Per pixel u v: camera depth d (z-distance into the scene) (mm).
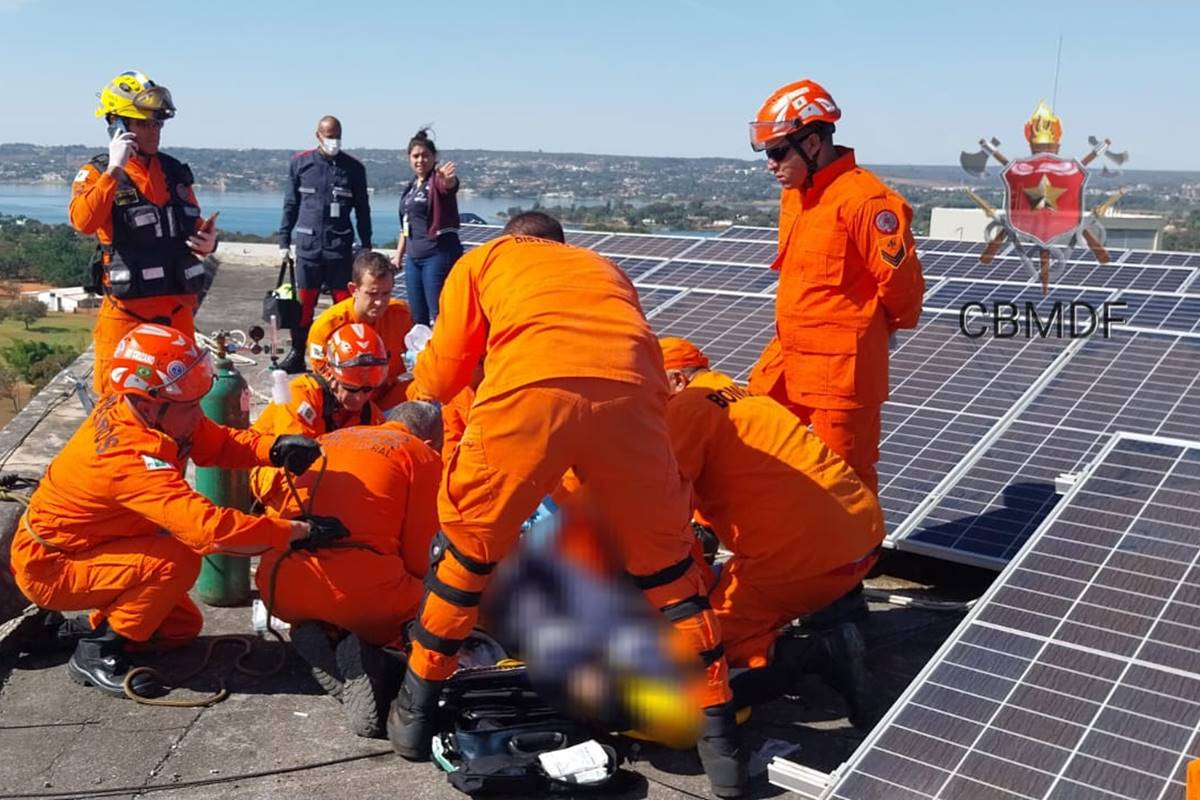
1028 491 5562
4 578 4883
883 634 5074
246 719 4238
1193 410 6066
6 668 4609
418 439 4566
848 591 4613
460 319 3869
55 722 4195
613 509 3668
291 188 9445
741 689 4133
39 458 7539
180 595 4395
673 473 3688
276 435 4559
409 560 4480
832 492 4238
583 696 3908
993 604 3988
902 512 5527
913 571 5828
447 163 9133
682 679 3768
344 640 4137
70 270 58531
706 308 8531
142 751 3992
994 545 5164
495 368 3588
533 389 3465
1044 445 5941
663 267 10602
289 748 4027
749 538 4270
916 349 7285
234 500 4977
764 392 5238
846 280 4781
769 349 5324
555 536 4113
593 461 3559
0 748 3998
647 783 3807
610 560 4008
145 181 6066
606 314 3604
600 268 3785
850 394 4828
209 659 4684
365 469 4320
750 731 4223
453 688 4051
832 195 4742
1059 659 3684
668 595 3697
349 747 4039
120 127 5992
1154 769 3203
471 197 49719
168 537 4359
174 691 4434
